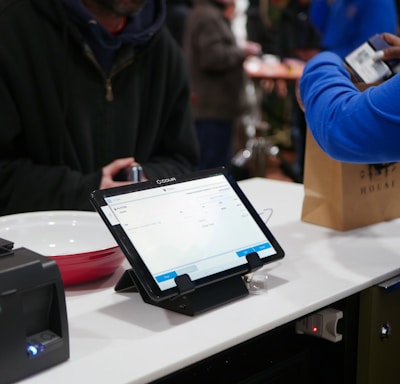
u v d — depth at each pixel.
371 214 1.79
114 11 1.94
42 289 1.05
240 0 5.76
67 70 1.99
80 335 1.16
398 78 1.25
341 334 1.42
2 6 1.92
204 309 1.25
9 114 1.93
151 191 1.32
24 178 1.95
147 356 1.09
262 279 1.37
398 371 1.58
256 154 5.12
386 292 1.45
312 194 1.78
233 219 1.39
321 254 1.57
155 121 2.19
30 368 1.03
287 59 5.14
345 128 1.30
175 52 2.21
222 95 4.43
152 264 1.23
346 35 3.19
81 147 2.05
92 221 1.52
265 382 1.38
